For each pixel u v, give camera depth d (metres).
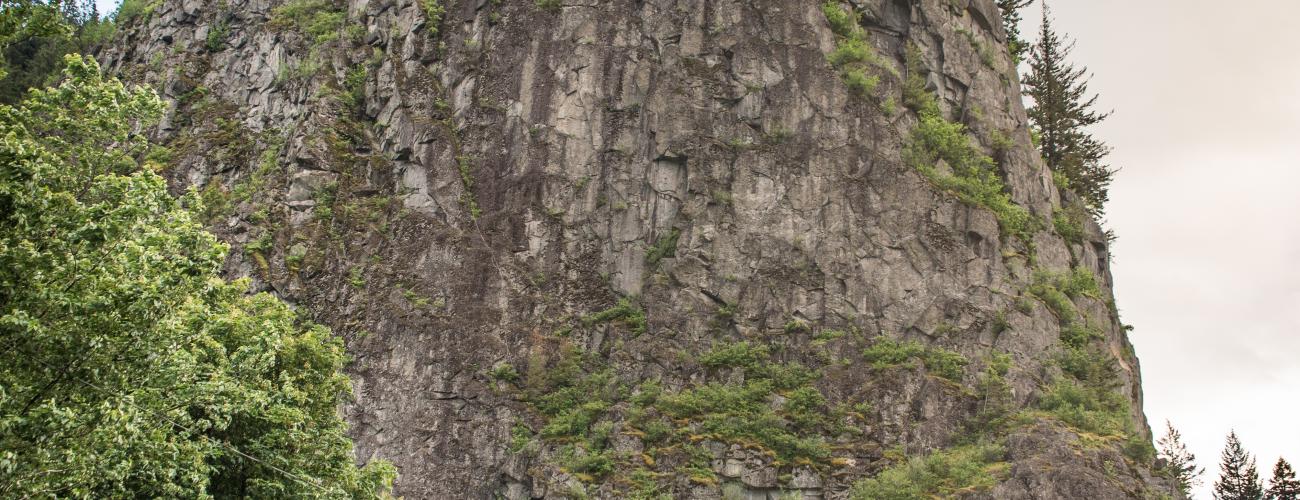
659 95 67.25
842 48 68.75
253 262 61.28
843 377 58.50
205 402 33.19
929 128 67.62
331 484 38.22
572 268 63.22
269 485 35.66
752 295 61.75
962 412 57.31
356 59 70.69
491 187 65.31
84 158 29.09
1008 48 83.19
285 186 64.38
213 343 35.06
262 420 36.97
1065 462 53.06
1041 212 69.88
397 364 58.25
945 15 73.81
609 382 58.59
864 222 63.66
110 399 26.48
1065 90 88.69
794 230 63.44
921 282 62.50
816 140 65.75
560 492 53.91
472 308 60.44
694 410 57.00
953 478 53.47
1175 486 54.00
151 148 69.56
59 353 26.23
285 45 72.00
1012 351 60.69
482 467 56.00
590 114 67.25
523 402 57.91
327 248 62.06
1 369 25.70
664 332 60.62
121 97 29.97
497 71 69.12
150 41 78.56
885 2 73.25
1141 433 64.88
